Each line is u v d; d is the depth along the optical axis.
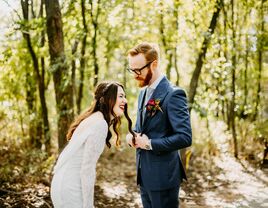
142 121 3.39
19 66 7.14
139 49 3.26
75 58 6.18
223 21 8.35
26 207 5.10
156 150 3.15
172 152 3.29
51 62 5.82
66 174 3.15
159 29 8.59
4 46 6.91
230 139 8.68
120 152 9.25
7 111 6.71
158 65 3.33
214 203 5.78
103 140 3.15
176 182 3.30
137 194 6.27
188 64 9.86
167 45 8.48
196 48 8.19
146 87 3.45
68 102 5.91
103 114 3.27
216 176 7.18
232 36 8.08
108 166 8.06
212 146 8.55
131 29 8.51
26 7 6.67
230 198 5.97
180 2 7.55
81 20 7.42
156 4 7.45
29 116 7.20
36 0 7.70
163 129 3.23
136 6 8.63
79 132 3.20
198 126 9.01
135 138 3.22
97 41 8.41
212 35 7.09
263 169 7.45
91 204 3.12
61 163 3.20
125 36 8.52
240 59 8.84
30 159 6.24
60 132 5.92
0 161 5.95
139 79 3.31
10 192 5.44
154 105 3.22
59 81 5.88
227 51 8.31
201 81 8.59
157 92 3.27
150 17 8.42
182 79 10.27
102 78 9.94
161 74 3.35
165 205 3.31
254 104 8.80
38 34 6.80
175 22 8.35
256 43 7.96
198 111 7.28
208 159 8.26
